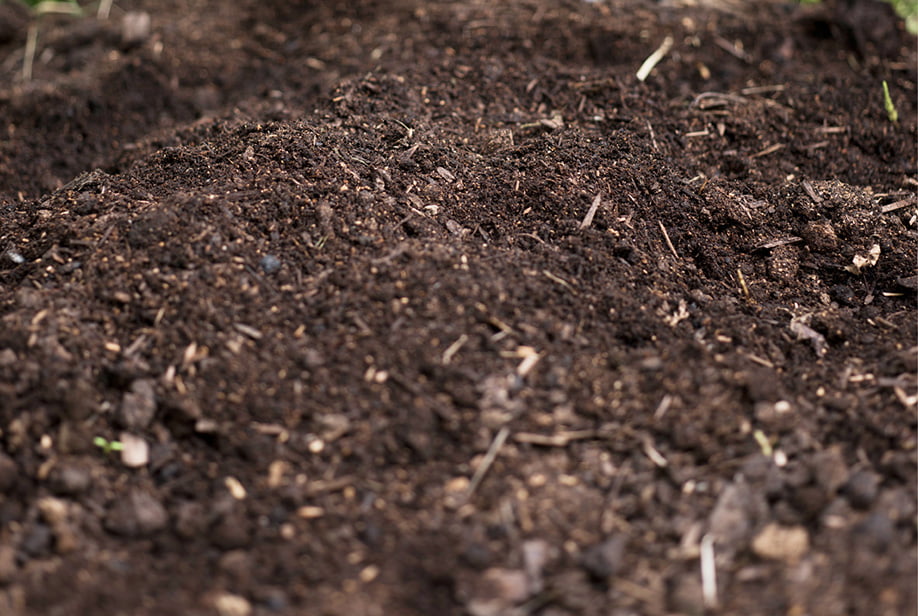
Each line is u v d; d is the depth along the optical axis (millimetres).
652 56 833
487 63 822
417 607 591
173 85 865
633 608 591
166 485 625
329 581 598
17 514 612
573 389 643
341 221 686
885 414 645
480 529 609
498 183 723
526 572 599
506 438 630
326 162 713
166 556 607
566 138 750
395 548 606
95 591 592
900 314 693
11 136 830
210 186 700
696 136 779
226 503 617
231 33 909
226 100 853
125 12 965
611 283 684
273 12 927
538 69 820
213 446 633
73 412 632
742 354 663
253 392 638
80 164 812
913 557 597
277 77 858
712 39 853
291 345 648
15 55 910
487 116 782
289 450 629
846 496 618
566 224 704
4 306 661
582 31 854
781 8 888
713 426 635
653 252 708
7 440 627
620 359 652
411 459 627
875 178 775
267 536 611
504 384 638
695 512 616
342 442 629
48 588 592
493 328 653
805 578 594
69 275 669
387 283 663
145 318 654
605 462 629
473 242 693
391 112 767
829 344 679
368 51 852
